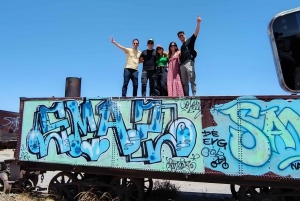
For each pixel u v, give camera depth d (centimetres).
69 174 803
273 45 242
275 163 565
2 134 958
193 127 634
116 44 861
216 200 923
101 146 706
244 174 582
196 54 782
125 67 857
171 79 786
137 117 685
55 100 775
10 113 1001
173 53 816
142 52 867
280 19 245
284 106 575
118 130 697
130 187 748
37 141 777
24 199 796
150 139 664
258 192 643
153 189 984
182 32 785
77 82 920
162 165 644
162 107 667
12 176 833
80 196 745
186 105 647
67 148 739
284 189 630
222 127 613
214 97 627
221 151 605
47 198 803
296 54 239
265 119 585
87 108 737
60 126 757
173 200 906
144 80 845
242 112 603
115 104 711
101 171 730
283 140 566
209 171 607
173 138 646
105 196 745
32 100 804
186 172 623
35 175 923
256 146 583
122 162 680
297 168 550
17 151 794
